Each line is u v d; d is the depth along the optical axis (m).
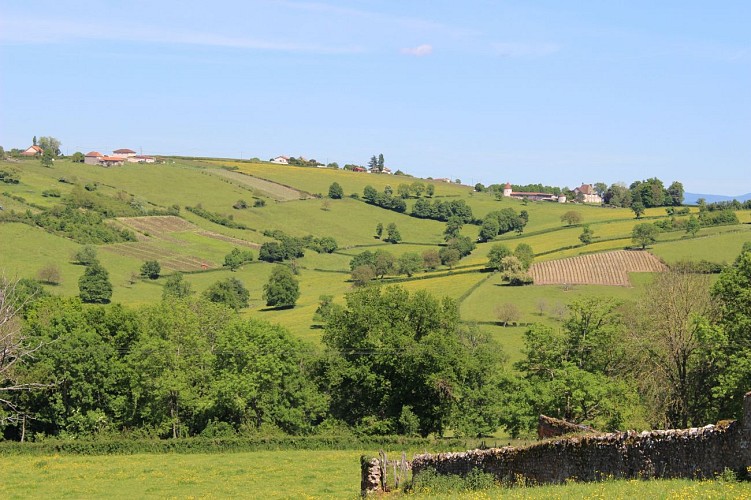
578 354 65.06
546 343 65.81
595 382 59.91
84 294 146.00
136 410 76.81
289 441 68.19
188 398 73.69
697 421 56.28
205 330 84.75
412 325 78.81
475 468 31.64
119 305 81.50
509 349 104.81
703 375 56.03
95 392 75.75
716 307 56.84
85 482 54.38
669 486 22.05
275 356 75.81
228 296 146.75
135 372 74.81
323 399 77.06
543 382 63.38
